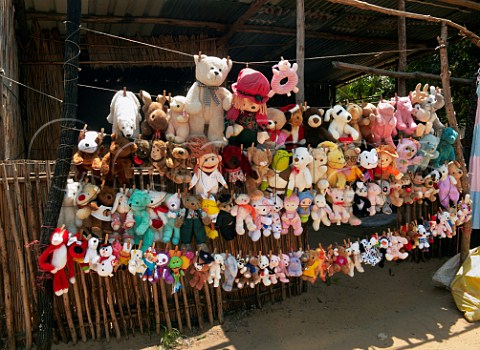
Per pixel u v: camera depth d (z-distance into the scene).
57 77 5.53
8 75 3.97
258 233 3.29
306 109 3.45
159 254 2.91
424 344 3.30
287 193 3.30
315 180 3.40
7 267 3.03
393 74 4.62
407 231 3.90
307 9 5.50
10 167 2.96
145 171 3.18
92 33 5.77
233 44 6.78
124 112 2.82
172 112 2.96
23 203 3.01
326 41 6.93
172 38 6.15
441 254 5.25
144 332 3.46
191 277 3.54
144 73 6.32
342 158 3.33
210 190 3.02
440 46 4.16
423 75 4.77
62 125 2.62
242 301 3.87
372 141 3.64
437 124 4.07
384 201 3.70
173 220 3.03
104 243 2.76
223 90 3.05
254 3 4.78
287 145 3.43
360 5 3.72
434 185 4.05
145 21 5.34
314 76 9.48
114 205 2.83
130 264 2.81
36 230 3.05
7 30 4.00
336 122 3.49
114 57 5.86
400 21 4.84
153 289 3.38
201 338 3.41
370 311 3.88
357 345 3.28
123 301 3.40
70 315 3.20
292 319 3.72
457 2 4.57
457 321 3.68
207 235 3.19
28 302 3.07
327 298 4.15
